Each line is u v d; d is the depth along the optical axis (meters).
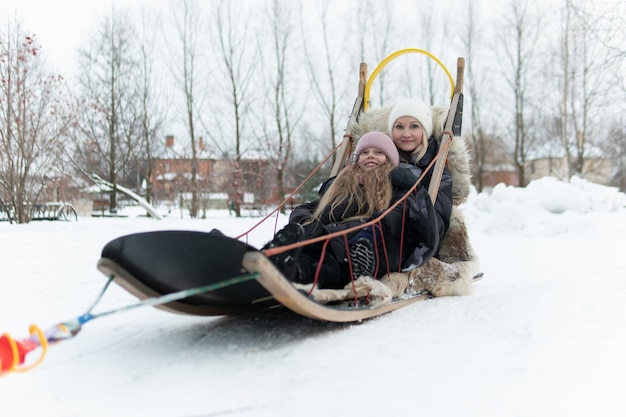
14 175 8.80
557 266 4.27
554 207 7.73
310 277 2.11
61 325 1.44
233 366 1.65
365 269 2.29
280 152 19.64
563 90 17.16
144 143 17.58
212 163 18.44
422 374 1.57
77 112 11.87
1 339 1.34
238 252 1.70
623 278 3.41
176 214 18.41
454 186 3.21
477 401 1.38
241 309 2.24
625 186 32.91
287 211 19.97
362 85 3.77
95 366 1.66
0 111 8.45
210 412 1.31
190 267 1.80
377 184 2.70
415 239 2.73
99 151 15.88
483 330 2.09
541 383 1.51
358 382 1.50
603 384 1.50
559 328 2.12
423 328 2.12
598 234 6.72
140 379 1.54
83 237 6.45
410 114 3.29
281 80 19.88
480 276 3.30
